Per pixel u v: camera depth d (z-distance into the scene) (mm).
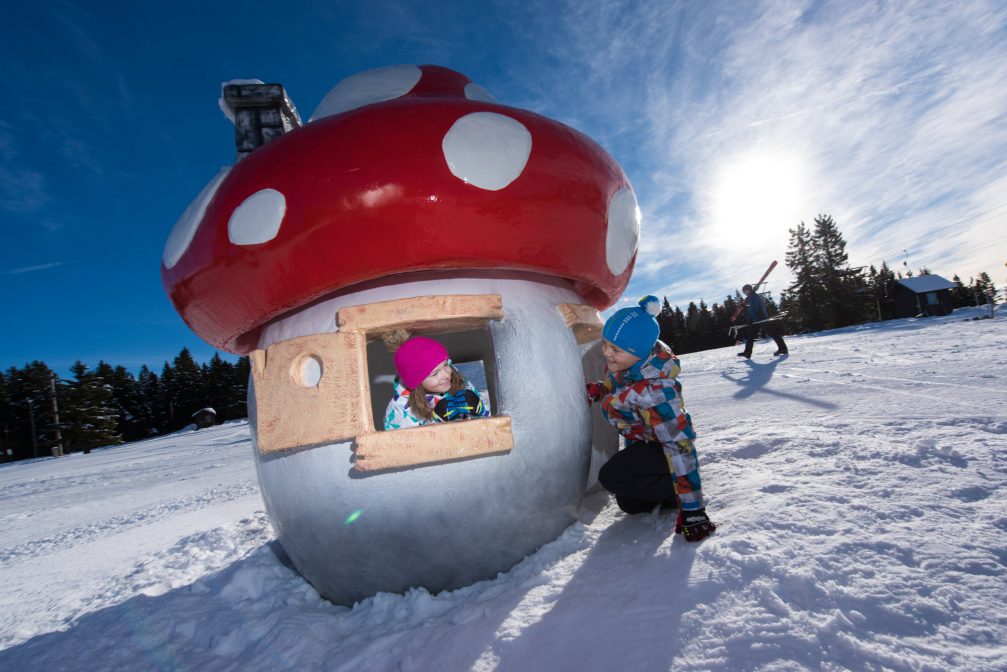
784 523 1904
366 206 2080
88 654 2391
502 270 2496
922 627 1320
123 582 3410
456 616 1958
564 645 1531
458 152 2145
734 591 1555
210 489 7238
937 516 1854
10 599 3568
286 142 2291
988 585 1440
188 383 66938
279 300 2301
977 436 2707
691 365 11438
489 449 2145
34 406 54188
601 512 2771
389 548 2221
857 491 2127
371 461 2064
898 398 4078
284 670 1992
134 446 24234
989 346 7031
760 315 10570
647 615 1545
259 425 2266
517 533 2322
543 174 2275
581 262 2510
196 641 2424
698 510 1994
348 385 2160
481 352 4395
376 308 2230
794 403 4613
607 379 2568
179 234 2582
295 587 2793
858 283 53625
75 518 6902
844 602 1438
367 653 1892
